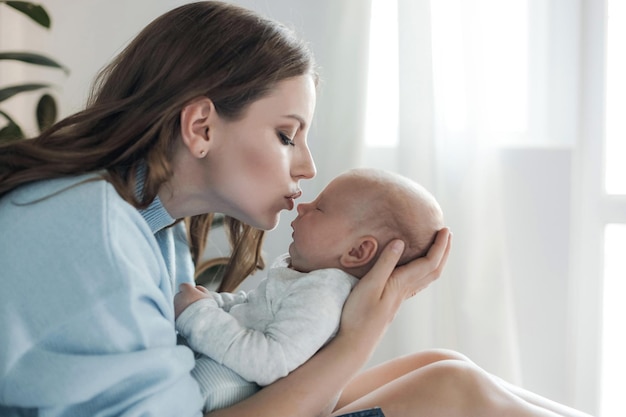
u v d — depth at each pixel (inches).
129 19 87.0
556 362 80.4
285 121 40.6
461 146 78.0
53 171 36.6
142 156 38.9
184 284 42.8
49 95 71.0
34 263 32.9
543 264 80.1
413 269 43.5
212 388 38.9
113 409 33.3
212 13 40.8
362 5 79.3
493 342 76.9
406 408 42.9
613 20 82.4
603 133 81.1
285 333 40.2
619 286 83.7
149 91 39.2
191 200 41.5
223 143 39.7
